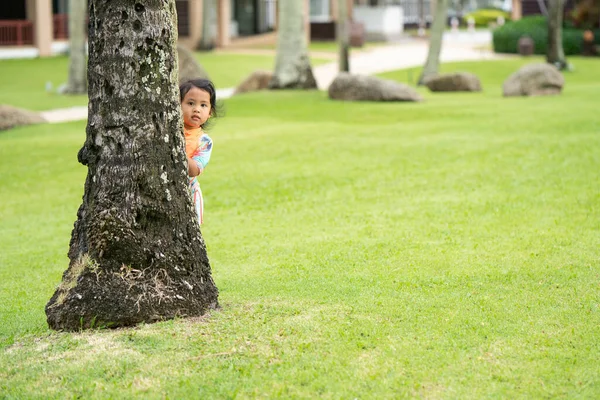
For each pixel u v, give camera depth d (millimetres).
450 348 5375
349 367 5078
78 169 15266
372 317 5965
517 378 4941
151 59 5707
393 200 11234
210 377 4957
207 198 12078
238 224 10320
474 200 10875
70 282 5770
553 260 7699
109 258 5734
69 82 31297
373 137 16875
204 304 6000
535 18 46812
